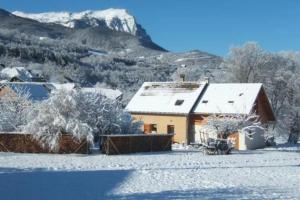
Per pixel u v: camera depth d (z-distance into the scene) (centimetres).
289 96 6375
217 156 3834
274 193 1900
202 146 4191
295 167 3131
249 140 4841
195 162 3331
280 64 6706
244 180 2412
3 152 3778
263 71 6612
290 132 6116
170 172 2719
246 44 6738
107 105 4244
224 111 5038
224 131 4741
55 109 3847
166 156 3753
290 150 4694
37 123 3816
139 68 18350
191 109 5194
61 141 3816
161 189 2036
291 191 1973
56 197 1770
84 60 18838
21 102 4494
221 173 2719
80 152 3834
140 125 4488
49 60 17125
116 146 3869
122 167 2961
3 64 15050
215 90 5434
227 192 1928
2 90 5981
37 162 3134
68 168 2855
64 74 14450
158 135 4234
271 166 3172
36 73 13625
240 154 4078
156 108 5425
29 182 2189
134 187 2100
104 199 1741
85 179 2352
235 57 6750
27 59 16938
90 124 4034
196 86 5556
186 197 1784
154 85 5884
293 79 6350
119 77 15675
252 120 5150
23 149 3816
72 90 3969
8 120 4156
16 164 2981
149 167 2973
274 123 5712
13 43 18225
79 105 3950
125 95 8981
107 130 4212
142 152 4078
